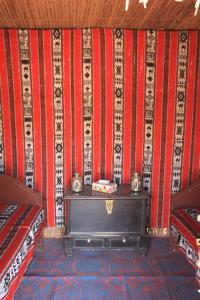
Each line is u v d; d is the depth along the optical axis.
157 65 3.10
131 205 2.86
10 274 1.88
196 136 3.23
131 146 3.23
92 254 2.96
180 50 3.08
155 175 3.28
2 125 3.15
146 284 2.46
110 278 2.53
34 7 2.39
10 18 2.70
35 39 3.03
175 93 3.15
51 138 3.20
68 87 3.12
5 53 3.03
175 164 3.27
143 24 2.88
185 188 3.18
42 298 2.27
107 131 3.20
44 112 3.15
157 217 3.34
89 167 3.26
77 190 2.95
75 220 2.86
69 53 3.06
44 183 3.27
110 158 3.25
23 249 2.23
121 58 3.08
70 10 2.48
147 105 3.17
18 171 3.24
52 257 2.88
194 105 3.17
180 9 2.42
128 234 2.88
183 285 2.45
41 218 2.91
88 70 3.09
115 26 2.97
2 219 2.63
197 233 2.37
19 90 3.10
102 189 2.98
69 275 2.57
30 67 3.07
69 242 2.88
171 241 2.96
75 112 3.16
